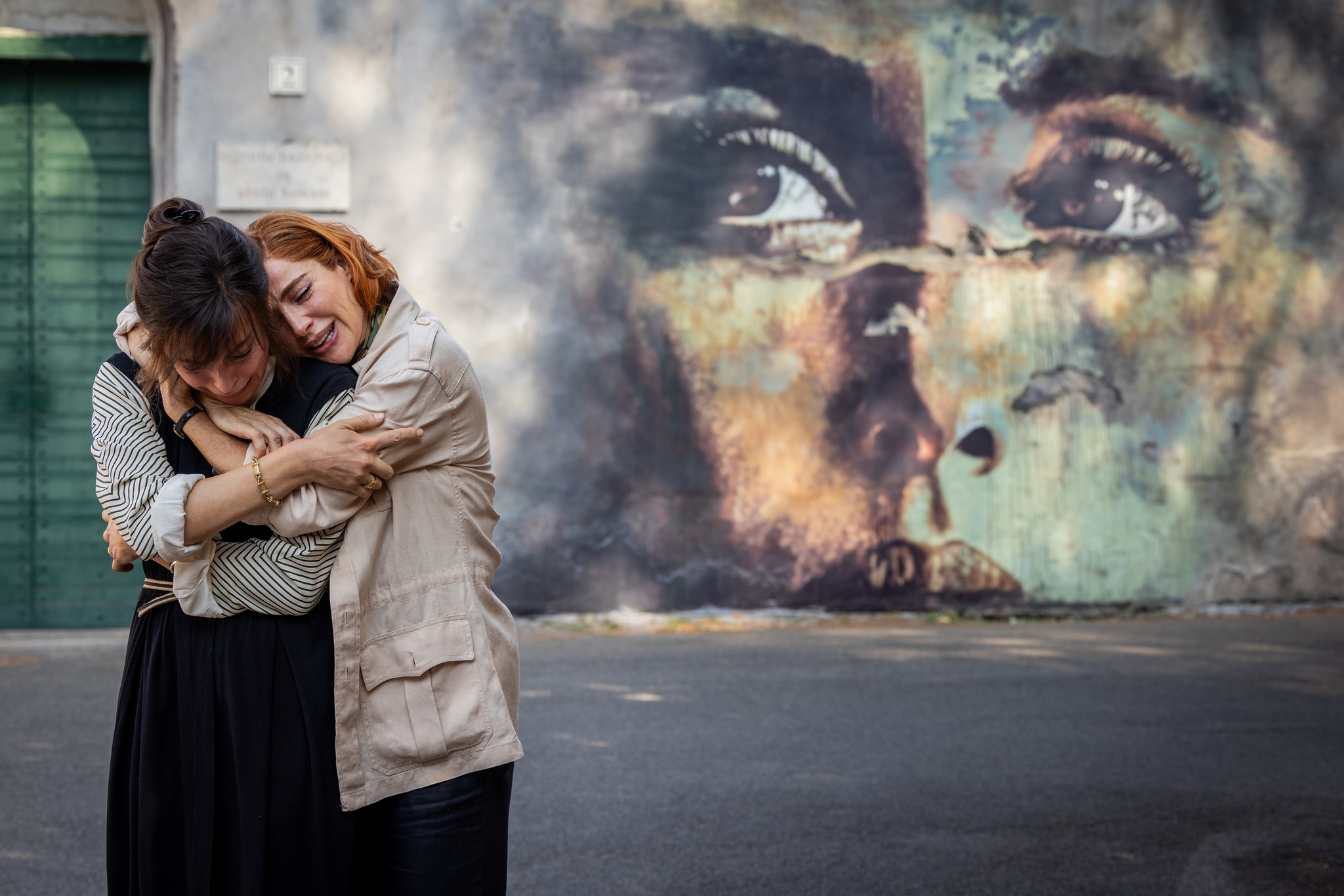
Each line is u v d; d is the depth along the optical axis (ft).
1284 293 27.30
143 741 5.98
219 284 5.55
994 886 10.93
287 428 6.03
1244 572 26.94
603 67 25.16
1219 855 11.74
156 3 24.23
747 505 25.45
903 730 16.37
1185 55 27.02
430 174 24.72
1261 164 27.27
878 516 25.77
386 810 6.14
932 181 26.14
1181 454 26.73
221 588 5.83
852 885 10.91
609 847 11.86
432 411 6.18
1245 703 17.92
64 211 24.81
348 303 6.40
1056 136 26.55
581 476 25.05
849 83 25.93
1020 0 26.45
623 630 24.35
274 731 5.90
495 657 6.38
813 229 25.73
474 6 24.79
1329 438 27.30
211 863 5.86
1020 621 25.79
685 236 25.36
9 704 17.72
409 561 6.16
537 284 24.98
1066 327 26.45
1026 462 26.18
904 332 25.93
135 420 6.00
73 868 11.19
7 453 24.64
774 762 14.87
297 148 24.39
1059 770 14.57
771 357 25.54
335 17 24.41
